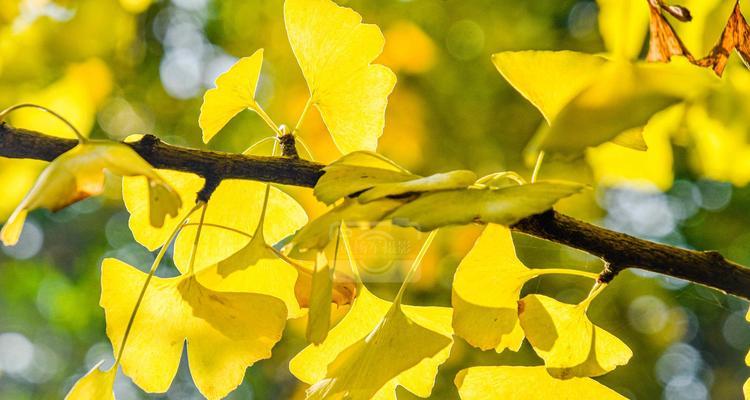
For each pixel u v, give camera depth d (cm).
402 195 81
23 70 130
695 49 87
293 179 87
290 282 88
